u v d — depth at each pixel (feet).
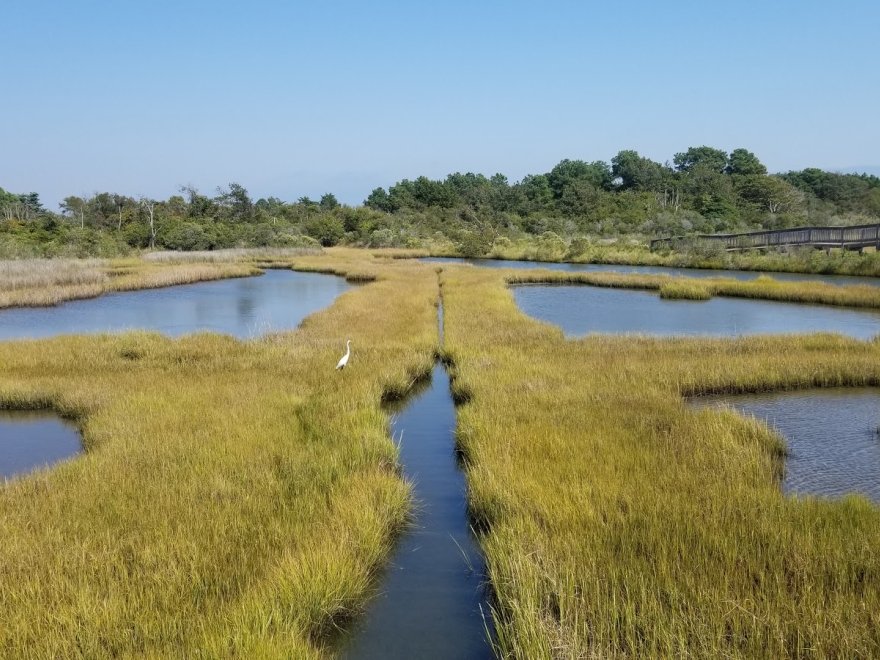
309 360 61.26
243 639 19.84
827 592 21.97
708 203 323.57
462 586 27.07
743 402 52.01
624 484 31.19
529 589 22.36
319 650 21.43
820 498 31.19
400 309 96.89
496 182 537.24
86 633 20.20
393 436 44.98
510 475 32.63
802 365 57.52
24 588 22.41
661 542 25.00
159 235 259.60
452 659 22.38
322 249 267.18
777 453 39.86
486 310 94.73
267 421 42.63
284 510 29.55
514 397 47.57
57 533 26.66
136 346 68.59
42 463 41.45
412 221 349.00
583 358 61.93
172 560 24.26
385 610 25.38
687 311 105.81
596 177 451.53
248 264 202.39
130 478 32.81
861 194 380.37
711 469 33.78
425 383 60.39
